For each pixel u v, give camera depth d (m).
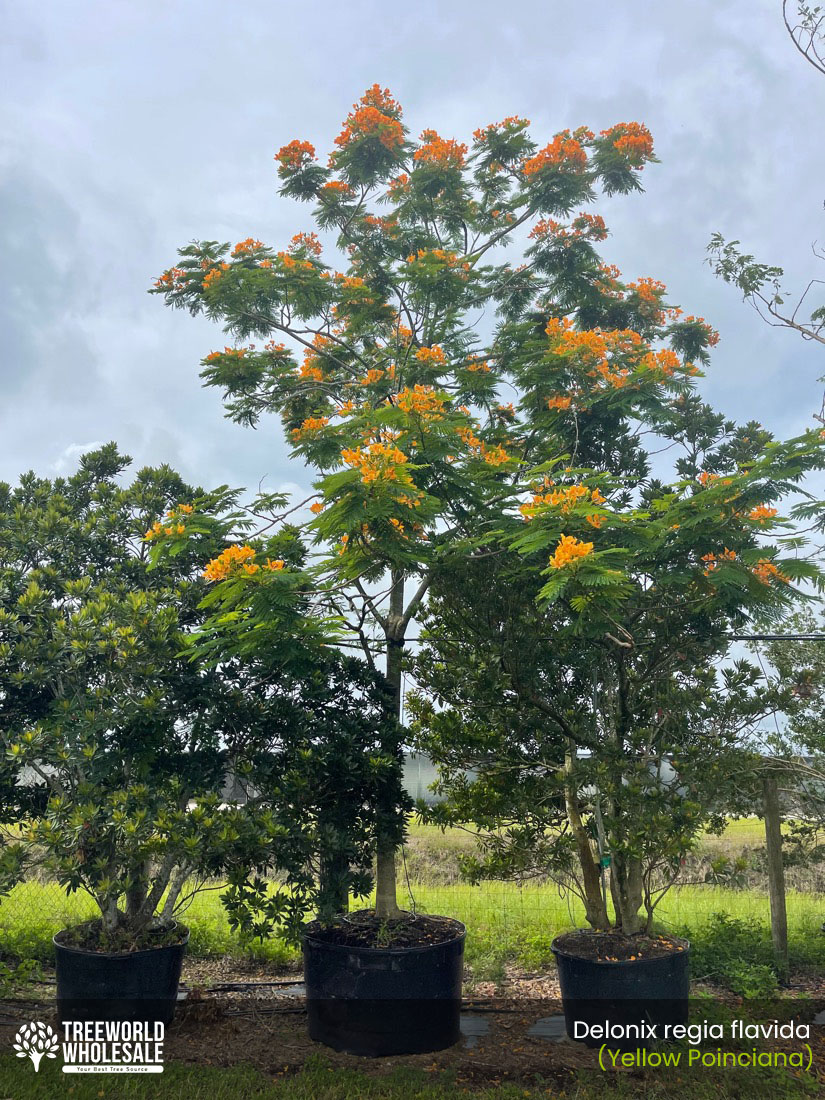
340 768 5.50
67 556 6.14
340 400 7.48
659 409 6.27
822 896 8.45
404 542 4.77
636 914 5.46
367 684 6.04
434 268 6.74
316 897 5.27
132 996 4.93
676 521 5.02
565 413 6.54
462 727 5.88
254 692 5.83
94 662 5.51
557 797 6.16
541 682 5.84
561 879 6.22
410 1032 4.84
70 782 5.41
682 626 5.57
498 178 7.97
